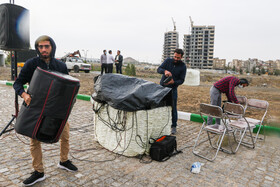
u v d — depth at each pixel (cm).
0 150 418
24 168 356
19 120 278
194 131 586
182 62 553
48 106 268
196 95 1107
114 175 349
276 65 17288
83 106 829
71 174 345
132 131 406
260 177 362
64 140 339
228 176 362
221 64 18138
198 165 376
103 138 455
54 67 309
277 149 484
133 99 394
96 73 2309
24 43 430
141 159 409
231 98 505
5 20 401
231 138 546
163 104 446
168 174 360
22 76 294
